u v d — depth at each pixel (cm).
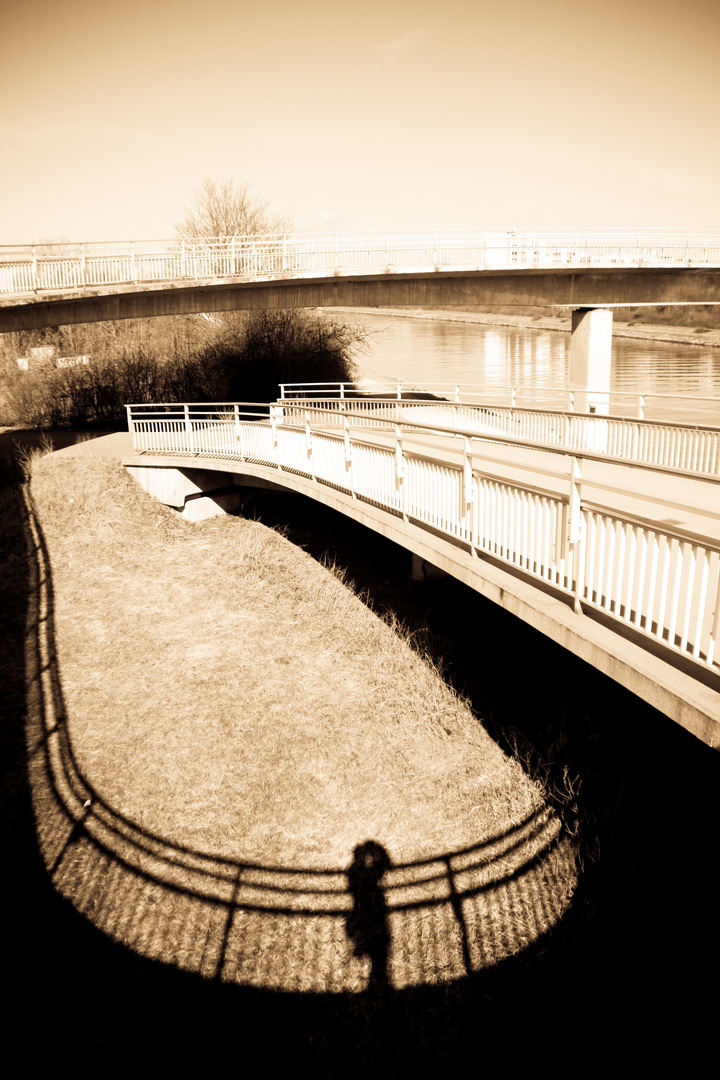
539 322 8481
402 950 577
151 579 1336
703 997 521
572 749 766
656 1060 484
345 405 2005
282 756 808
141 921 605
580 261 2348
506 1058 495
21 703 920
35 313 2142
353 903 620
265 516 1700
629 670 463
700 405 2495
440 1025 520
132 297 2262
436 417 1873
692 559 423
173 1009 533
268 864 662
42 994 541
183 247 2264
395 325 9088
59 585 1286
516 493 621
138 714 896
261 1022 525
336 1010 533
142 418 2578
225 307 2419
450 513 748
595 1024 513
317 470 1163
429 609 1118
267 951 578
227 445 1531
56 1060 495
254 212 3922
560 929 586
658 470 435
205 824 711
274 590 1268
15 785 766
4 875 650
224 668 1004
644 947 562
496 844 671
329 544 1474
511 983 548
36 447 1973
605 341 2266
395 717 868
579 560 536
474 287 2509
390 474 897
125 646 1074
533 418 1558
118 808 734
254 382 2902
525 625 1050
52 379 2650
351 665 994
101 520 1534
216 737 845
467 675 932
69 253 2167
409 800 735
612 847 648
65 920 605
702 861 620
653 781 707
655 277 2405
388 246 2380
